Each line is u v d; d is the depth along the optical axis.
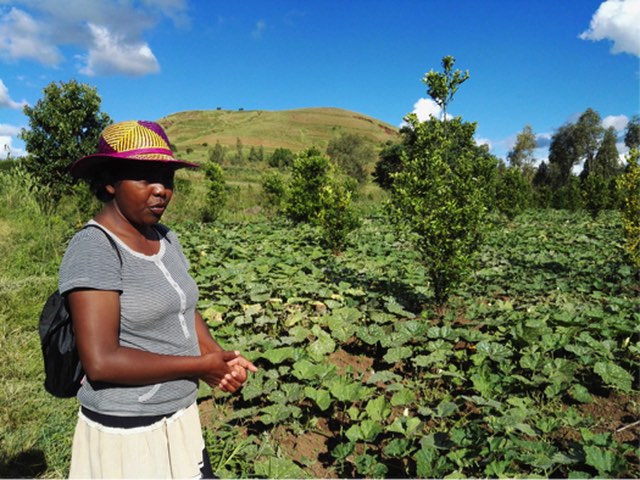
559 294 7.86
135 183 1.83
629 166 9.50
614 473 3.08
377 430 3.60
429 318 6.51
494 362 4.98
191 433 2.09
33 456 3.57
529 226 18.45
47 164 15.19
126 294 1.82
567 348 4.93
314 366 4.55
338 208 11.70
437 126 6.44
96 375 1.71
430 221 6.36
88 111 15.77
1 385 4.50
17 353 5.20
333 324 5.82
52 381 1.90
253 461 3.47
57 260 9.66
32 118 15.16
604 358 4.94
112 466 1.87
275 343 5.25
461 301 7.23
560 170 61.41
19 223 12.58
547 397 4.35
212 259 9.91
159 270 1.93
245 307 6.60
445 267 6.40
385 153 40.00
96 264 1.74
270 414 3.88
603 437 3.45
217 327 6.06
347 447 3.41
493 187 14.02
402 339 5.27
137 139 1.82
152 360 1.80
